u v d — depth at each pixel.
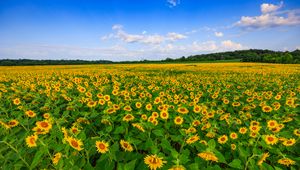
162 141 4.04
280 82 17.02
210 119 6.35
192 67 40.44
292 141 4.06
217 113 6.85
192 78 20.75
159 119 5.68
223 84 15.89
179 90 12.89
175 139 4.41
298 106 8.50
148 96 9.48
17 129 4.62
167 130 5.27
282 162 3.59
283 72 28.17
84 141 3.82
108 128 4.65
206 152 3.19
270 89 14.75
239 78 20.75
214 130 5.04
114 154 3.43
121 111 6.38
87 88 12.33
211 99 10.69
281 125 4.98
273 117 6.20
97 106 7.23
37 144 3.51
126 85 14.85
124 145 3.65
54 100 8.57
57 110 6.65
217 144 4.49
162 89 13.55
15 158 3.30
